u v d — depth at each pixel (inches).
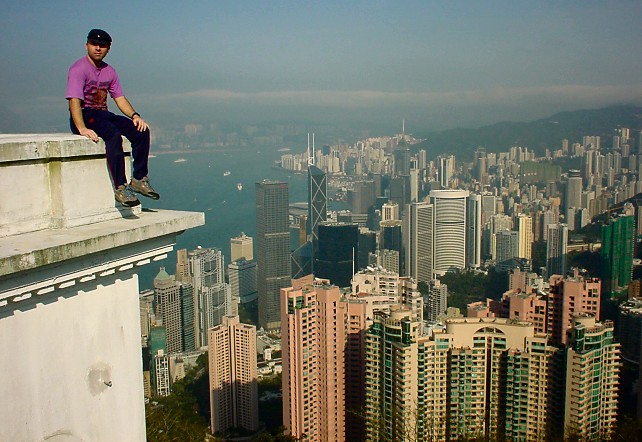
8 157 161.0
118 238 174.6
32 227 169.9
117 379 185.6
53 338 165.2
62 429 168.2
